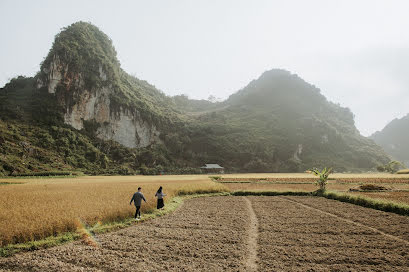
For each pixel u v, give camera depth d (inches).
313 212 708.7
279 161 5334.6
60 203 662.5
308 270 307.9
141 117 5128.0
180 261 342.3
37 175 2549.2
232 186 1499.8
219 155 5319.9
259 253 370.6
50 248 406.6
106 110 4746.6
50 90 4249.5
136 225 560.4
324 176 1176.2
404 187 1305.4
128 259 352.5
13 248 400.2
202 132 5836.6
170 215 675.4
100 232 498.3
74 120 4301.2
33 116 3956.7
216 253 370.9
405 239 437.7
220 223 572.4
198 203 917.8
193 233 487.8
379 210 736.3
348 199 917.2
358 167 5270.7
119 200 738.2
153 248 396.8
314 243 416.2
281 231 495.2
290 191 1186.6
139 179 2143.2
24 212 544.7
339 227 525.0
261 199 1029.2
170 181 1771.7
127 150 4591.5
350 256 356.5
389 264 327.6
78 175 2849.4
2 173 2437.3
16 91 4468.5
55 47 4500.5
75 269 319.6
